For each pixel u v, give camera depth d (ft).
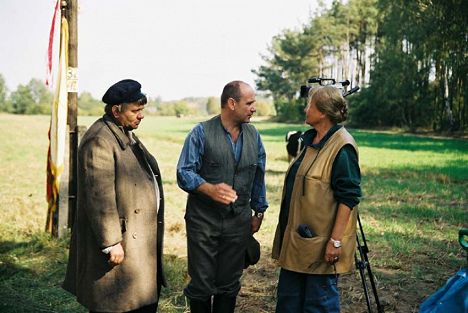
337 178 11.00
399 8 124.77
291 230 11.42
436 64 124.57
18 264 18.65
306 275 11.56
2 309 14.25
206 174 12.28
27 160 55.98
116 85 10.98
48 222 22.49
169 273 17.34
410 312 14.80
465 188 38.47
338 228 10.88
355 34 231.50
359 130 155.33
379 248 21.35
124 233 10.83
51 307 14.88
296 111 251.60
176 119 322.96
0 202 29.66
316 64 260.21
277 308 12.00
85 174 10.52
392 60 130.52
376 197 34.37
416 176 45.70
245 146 12.40
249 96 12.14
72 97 22.17
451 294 9.13
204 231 12.23
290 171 11.91
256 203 13.20
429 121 141.90
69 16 21.75
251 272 18.31
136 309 11.10
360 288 16.62
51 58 21.29
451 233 24.00
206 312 12.71
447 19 112.68
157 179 11.76
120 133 11.03
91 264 10.80
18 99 341.82
